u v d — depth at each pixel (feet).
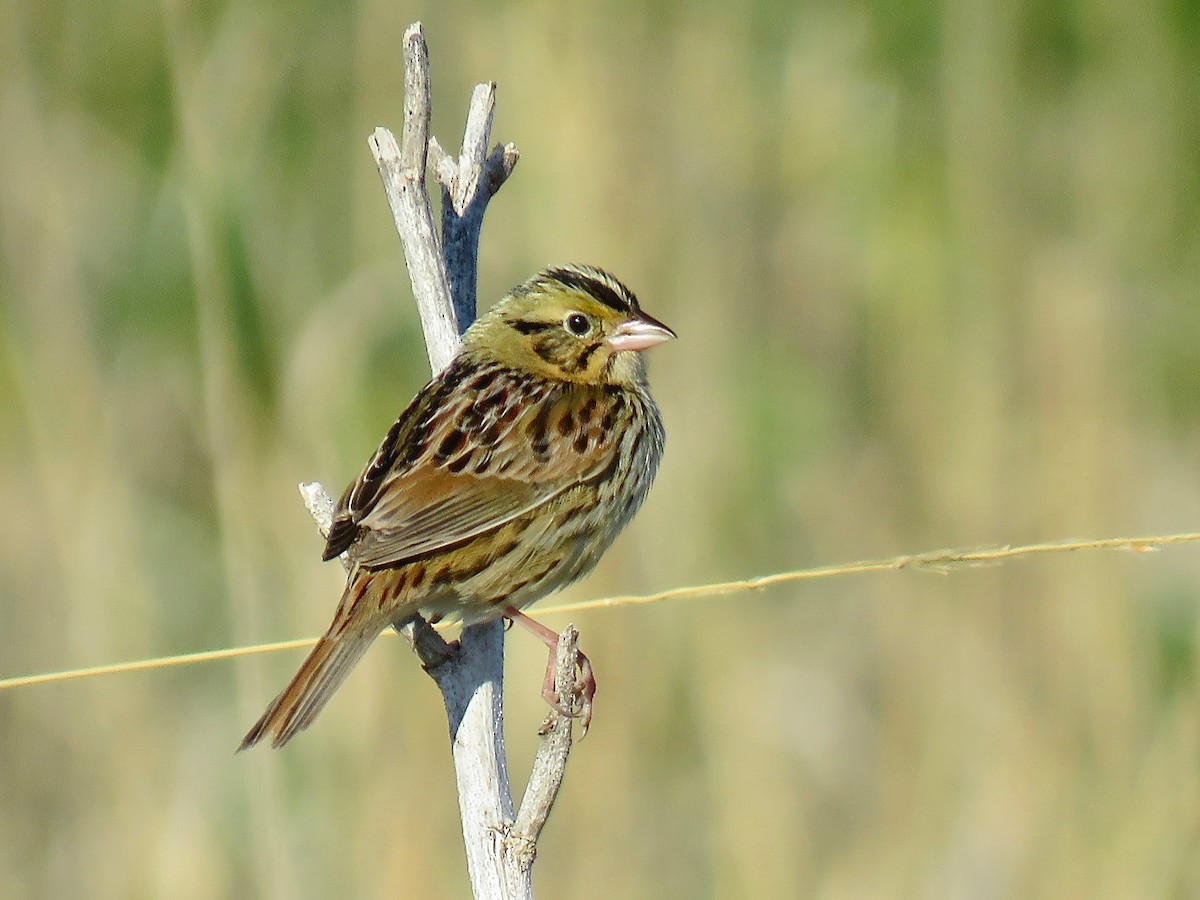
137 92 46.96
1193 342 48.78
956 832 39.06
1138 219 50.24
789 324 45.24
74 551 39.99
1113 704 40.01
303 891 36.88
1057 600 41.32
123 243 45.73
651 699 39.22
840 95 46.55
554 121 41.27
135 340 45.09
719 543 41.29
